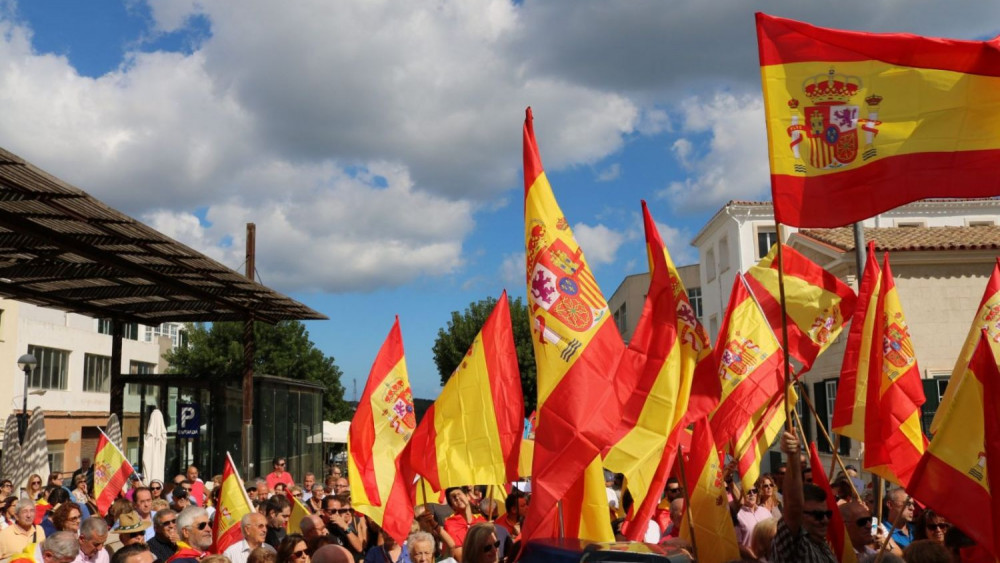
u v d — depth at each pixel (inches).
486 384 332.2
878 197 214.7
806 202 216.7
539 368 235.5
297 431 1018.7
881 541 285.4
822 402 917.8
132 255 595.5
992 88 211.2
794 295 414.3
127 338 2028.8
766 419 359.3
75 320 1833.2
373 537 383.2
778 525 202.2
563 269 239.6
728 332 356.5
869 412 310.2
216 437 821.9
